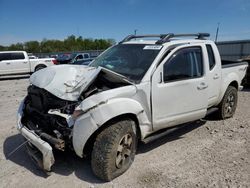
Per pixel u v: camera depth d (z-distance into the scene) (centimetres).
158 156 394
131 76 368
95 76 329
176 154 400
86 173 349
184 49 408
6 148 434
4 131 517
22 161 388
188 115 419
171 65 386
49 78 344
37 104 354
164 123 386
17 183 328
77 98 319
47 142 322
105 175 319
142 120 352
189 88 407
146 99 352
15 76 1739
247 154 397
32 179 337
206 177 333
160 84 368
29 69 1744
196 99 424
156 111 369
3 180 336
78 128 304
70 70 356
